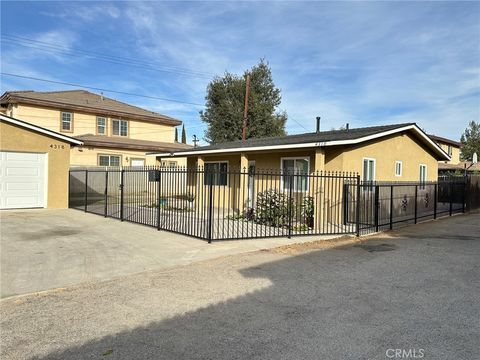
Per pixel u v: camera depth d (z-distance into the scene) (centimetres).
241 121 3741
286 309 470
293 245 884
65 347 371
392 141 1471
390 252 809
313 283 580
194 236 969
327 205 1243
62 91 3041
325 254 788
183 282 588
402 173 1534
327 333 399
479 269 664
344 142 1182
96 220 1281
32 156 1570
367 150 1345
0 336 396
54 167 1617
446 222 1334
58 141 1627
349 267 679
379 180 1398
